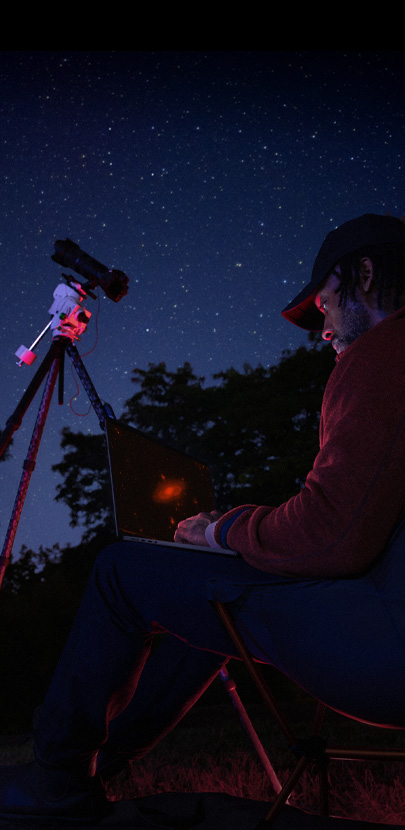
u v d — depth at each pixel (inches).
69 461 938.7
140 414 909.8
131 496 55.9
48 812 48.3
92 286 109.7
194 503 68.2
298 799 78.3
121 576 48.6
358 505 39.3
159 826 46.5
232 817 46.4
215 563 46.6
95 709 47.6
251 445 848.9
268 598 43.7
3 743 237.6
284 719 43.2
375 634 39.7
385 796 76.7
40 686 483.2
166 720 56.1
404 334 42.0
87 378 104.6
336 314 50.7
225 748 162.1
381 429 39.6
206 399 872.3
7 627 487.8
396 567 39.7
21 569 732.7
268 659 45.4
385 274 48.5
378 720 41.5
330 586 41.7
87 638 48.4
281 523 42.2
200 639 48.1
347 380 42.2
